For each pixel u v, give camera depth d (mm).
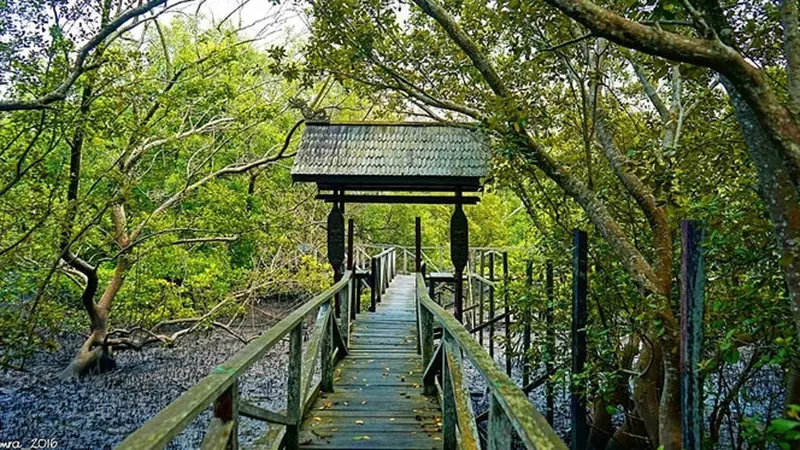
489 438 2217
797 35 2254
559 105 5504
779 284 2820
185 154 15234
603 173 5094
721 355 2875
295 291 16062
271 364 12688
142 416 9359
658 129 4617
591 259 5207
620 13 3688
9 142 8211
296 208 16906
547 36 4668
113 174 9516
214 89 11852
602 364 4410
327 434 4145
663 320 3451
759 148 2236
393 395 5234
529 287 6129
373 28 4988
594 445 6609
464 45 4316
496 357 11297
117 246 12016
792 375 3557
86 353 11641
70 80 7410
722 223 2928
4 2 7078
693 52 2125
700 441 2240
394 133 9391
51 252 9445
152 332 12836
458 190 8859
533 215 5641
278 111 13797
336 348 6672
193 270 14000
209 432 2234
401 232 23703
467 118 7656
